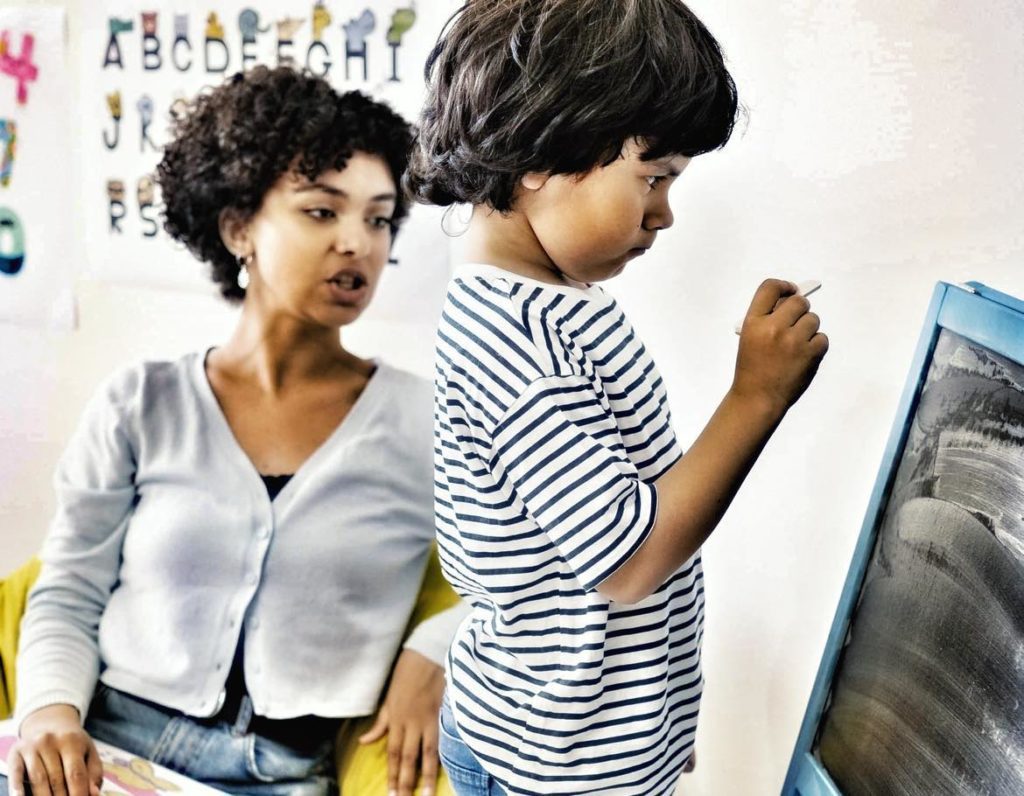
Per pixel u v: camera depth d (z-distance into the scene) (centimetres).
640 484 62
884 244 85
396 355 123
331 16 117
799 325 63
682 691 76
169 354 132
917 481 68
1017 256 77
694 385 104
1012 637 58
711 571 105
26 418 145
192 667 124
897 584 70
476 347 66
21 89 131
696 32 65
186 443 126
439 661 120
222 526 124
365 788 117
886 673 70
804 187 90
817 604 95
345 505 123
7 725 123
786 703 100
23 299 138
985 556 60
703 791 112
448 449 70
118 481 128
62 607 126
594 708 70
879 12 82
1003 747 58
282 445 125
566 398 63
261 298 125
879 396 88
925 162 82
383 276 121
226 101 121
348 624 123
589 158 63
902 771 67
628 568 61
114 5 126
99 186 131
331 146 118
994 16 76
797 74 88
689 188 99
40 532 150
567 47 62
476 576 72
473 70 66
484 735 75
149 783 117
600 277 70
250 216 123
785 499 96
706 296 100
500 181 66
